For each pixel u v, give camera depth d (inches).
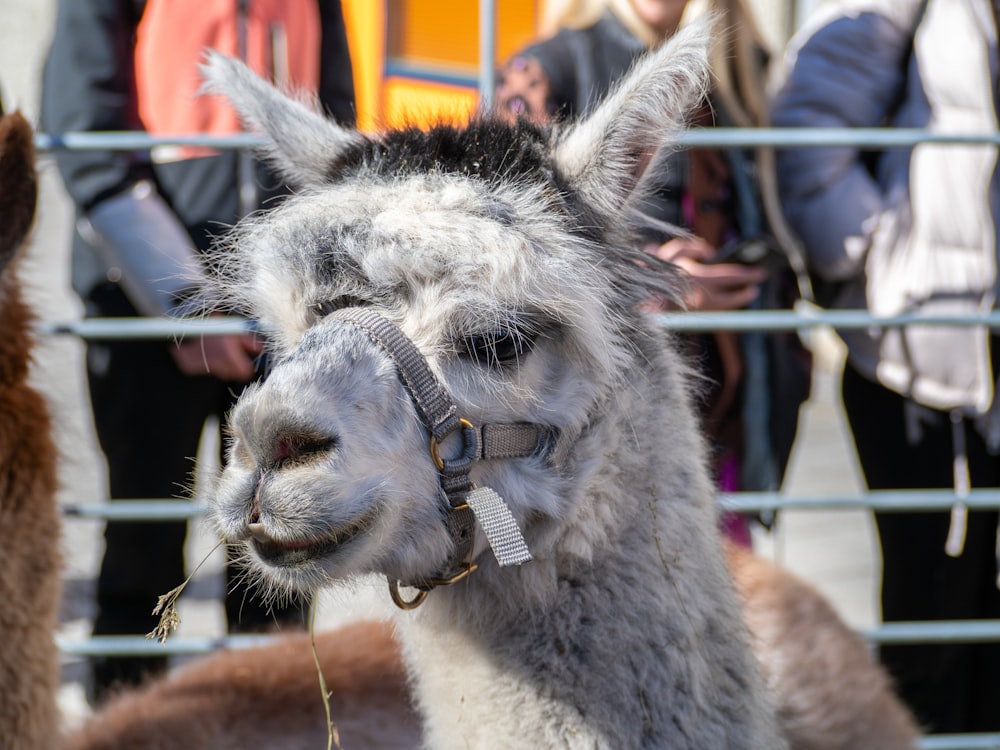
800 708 114.5
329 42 149.6
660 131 84.8
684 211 139.3
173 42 137.0
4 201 92.7
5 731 89.4
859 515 256.2
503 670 84.1
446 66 263.4
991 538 147.9
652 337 91.5
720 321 133.0
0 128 92.0
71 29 134.9
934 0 144.7
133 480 144.1
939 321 135.3
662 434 87.6
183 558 148.6
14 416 90.5
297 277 80.5
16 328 93.2
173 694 111.9
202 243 138.1
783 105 150.9
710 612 85.7
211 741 104.6
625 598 83.2
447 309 77.9
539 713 83.2
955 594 148.6
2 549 88.6
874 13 144.8
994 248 142.1
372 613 113.1
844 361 156.0
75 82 134.3
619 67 135.5
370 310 77.7
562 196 85.4
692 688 82.4
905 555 151.1
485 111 99.7
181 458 145.2
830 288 155.5
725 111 141.3
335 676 113.7
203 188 138.9
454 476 77.9
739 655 86.5
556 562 83.1
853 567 223.6
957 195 142.1
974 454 147.2
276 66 139.3
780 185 152.3
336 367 74.0
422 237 77.7
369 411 74.1
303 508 70.8
